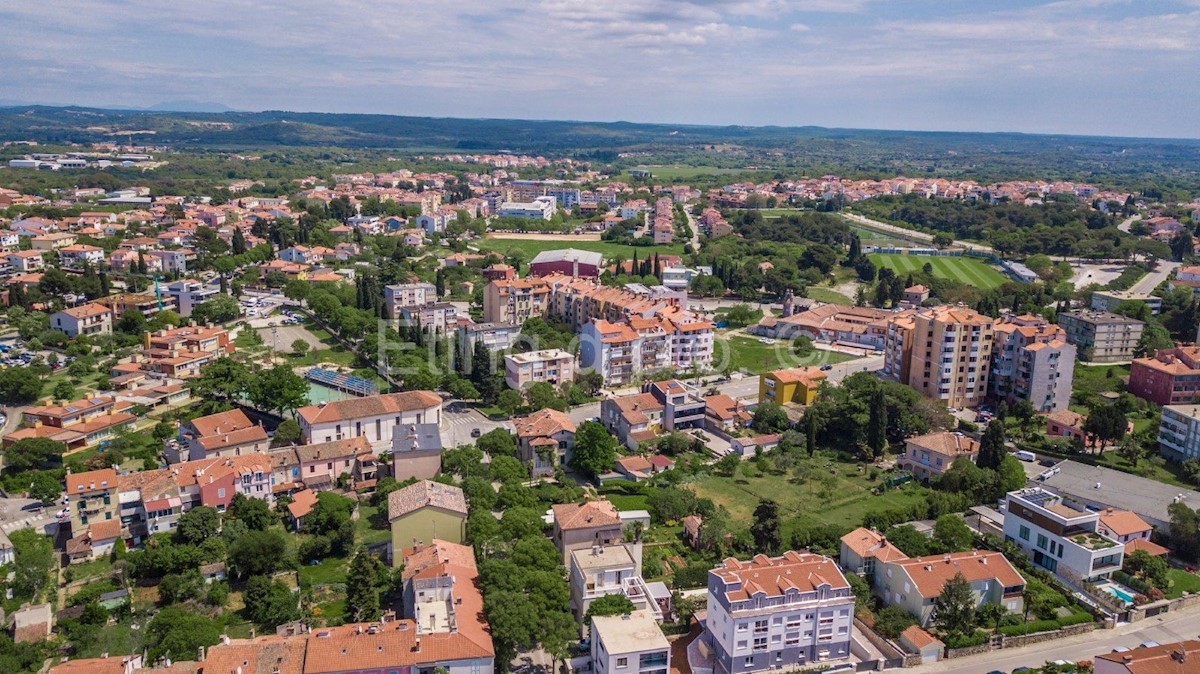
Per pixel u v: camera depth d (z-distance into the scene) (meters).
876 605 161.62
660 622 153.88
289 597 156.62
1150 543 177.88
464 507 180.62
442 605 144.75
